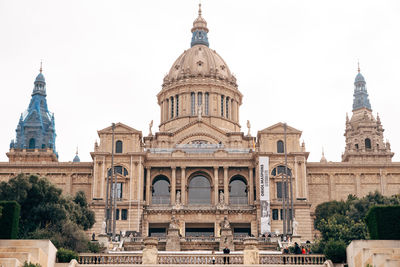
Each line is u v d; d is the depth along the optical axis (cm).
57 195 9038
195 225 11850
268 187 11850
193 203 12606
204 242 9275
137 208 11800
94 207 11750
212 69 14862
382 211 5419
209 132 13950
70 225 7956
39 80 16212
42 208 8619
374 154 14250
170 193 12462
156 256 5659
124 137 12562
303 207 11806
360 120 15188
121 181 12075
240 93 15138
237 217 11750
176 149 12631
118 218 11750
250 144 14112
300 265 5488
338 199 12731
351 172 12862
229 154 12562
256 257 5700
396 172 12862
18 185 8725
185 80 14712
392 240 5216
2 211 5662
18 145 15475
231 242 9081
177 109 14725
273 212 11869
